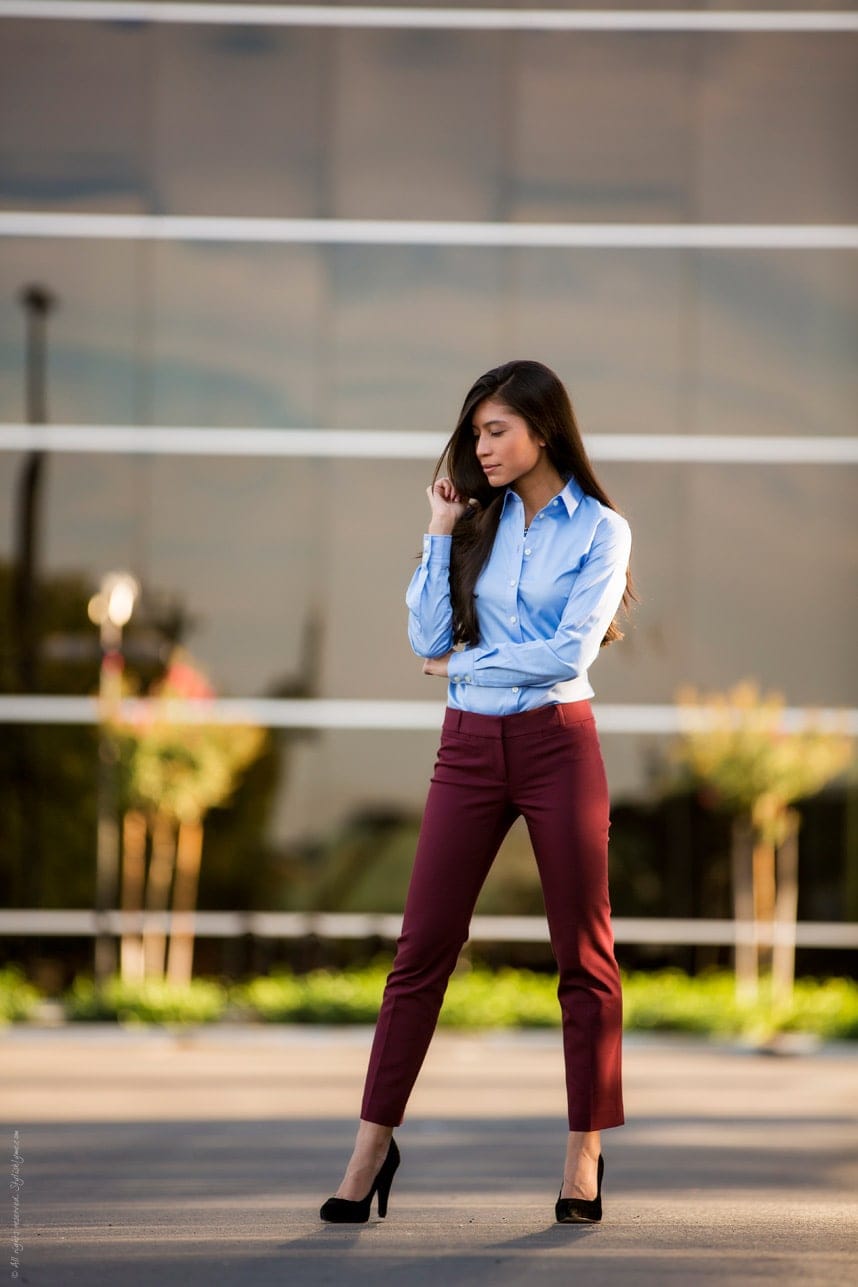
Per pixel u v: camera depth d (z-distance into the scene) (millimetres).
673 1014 21859
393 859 24812
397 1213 7770
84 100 25172
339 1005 22375
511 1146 10852
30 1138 11047
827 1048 20438
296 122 25172
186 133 25172
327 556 25031
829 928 24719
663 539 25031
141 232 25156
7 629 24781
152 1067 17375
